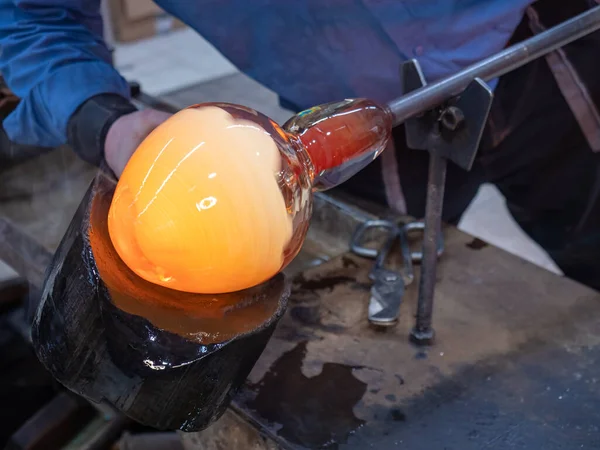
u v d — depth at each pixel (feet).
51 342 1.22
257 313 1.27
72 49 2.27
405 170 3.10
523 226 3.67
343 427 1.63
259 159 1.16
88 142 2.03
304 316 2.01
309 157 1.33
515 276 2.19
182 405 1.19
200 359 1.16
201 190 1.11
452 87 1.62
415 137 1.74
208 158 1.13
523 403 1.71
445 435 1.62
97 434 2.53
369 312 1.99
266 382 1.75
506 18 2.41
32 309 2.24
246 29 2.70
